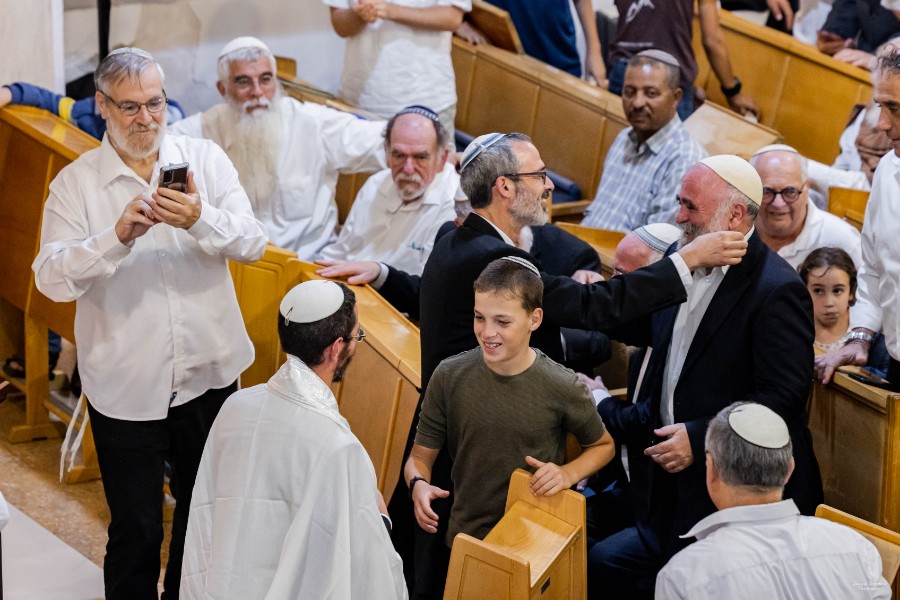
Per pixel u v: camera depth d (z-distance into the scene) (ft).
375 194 32.50
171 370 22.04
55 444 31.14
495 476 19.75
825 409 23.80
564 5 44.75
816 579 15.57
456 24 38.88
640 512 22.29
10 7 34.60
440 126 31.09
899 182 22.76
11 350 33.47
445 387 19.98
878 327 25.86
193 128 34.09
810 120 43.91
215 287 22.48
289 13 46.19
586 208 37.99
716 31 41.27
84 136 30.25
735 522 16.33
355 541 16.28
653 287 19.75
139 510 22.13
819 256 26.20
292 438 16.28
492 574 17.31
